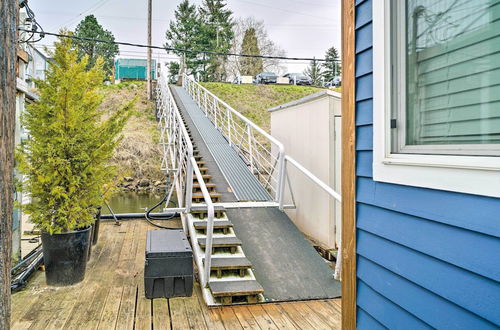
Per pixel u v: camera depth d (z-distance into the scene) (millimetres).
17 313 2867
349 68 1839
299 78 22812
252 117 18078
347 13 1854
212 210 3127
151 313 2887
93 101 4109
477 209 1141
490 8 1190
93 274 3789
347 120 1854
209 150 6754
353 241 1798
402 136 1520
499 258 1066
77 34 30250
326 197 4715
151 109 17578
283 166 4582
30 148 3514
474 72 1242
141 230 5672
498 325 1057
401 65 1525
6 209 1328
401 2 1525
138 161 14656
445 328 1255
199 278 3525
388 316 1553
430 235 1329
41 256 4211
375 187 1646
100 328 2631
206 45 28812
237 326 2672
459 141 1291
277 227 4152
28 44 5137
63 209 3518
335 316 2830
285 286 3250
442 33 1366
